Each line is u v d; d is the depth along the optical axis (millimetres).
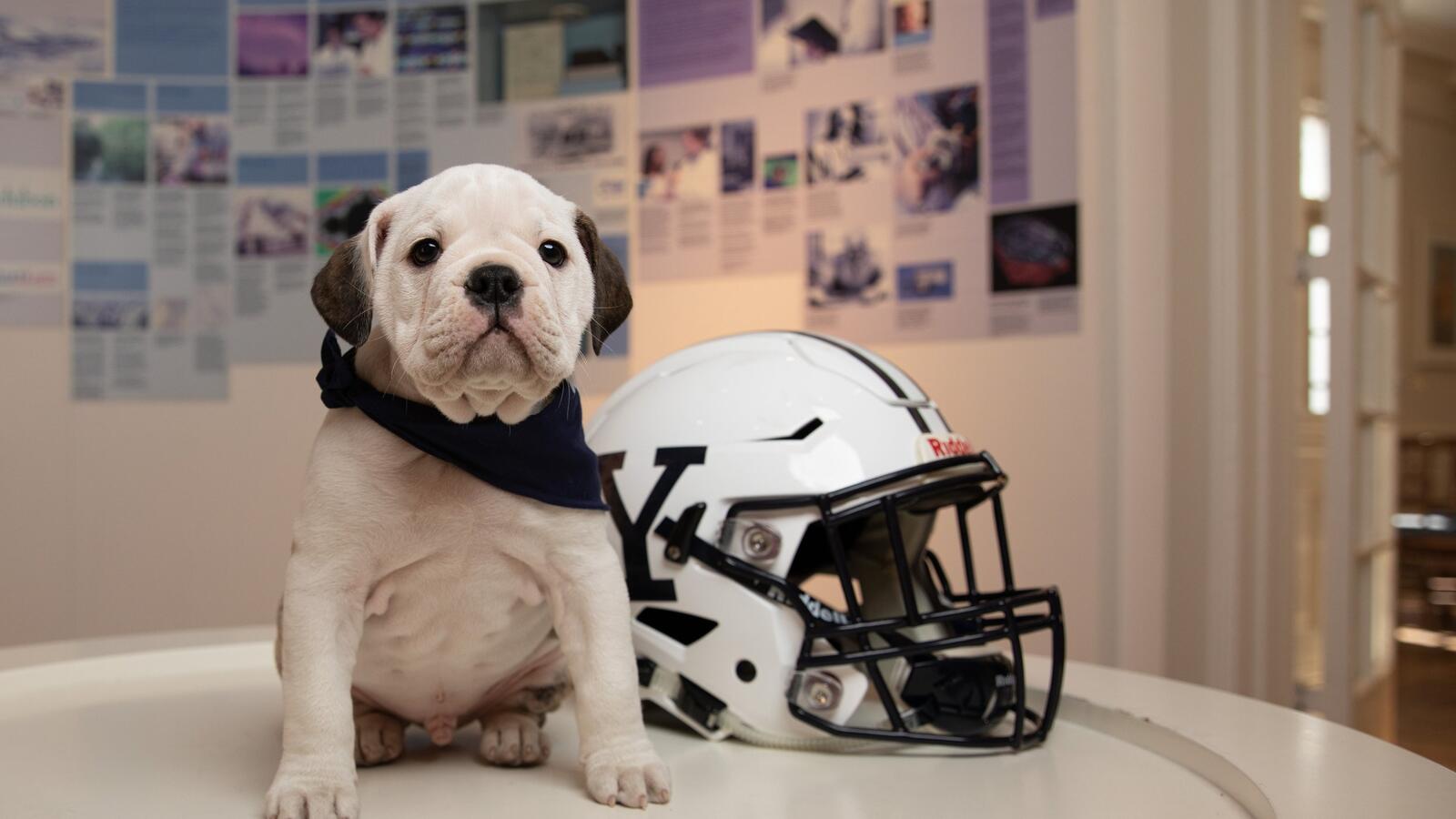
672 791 966
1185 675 2580
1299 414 3018
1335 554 2863
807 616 1071
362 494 911
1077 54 2625
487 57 3297
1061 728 1225
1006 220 2707
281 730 1199
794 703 1080
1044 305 2656
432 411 931
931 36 2797
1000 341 2711
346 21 3367
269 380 3342
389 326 899
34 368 3309
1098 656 2576
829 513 1060
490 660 1048
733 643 1109
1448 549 6383
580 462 968
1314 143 3188
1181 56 2594
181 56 3377
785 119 2977
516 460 937
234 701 1364
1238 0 2693
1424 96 7730
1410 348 7625
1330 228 2885
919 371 2809
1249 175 2742
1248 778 915
